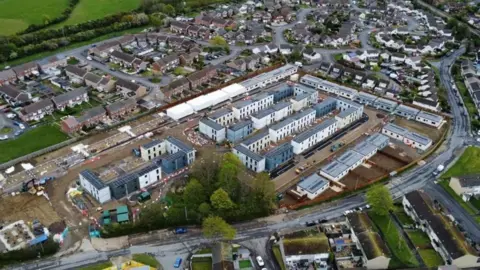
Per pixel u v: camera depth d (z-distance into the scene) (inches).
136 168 7081.7
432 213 5846.5
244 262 5388.8
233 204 5999.0
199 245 5629.9
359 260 5393.7
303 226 5949.8
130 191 6510.8
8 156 7377.0
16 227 5610.2
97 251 5492.1
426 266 5310.0
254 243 5669.3
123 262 5329.7
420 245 5625.0
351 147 7785.4
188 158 7160.4
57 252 5467.5
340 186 6712.6
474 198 6451.8
